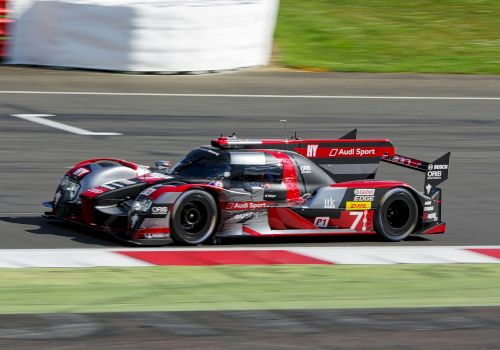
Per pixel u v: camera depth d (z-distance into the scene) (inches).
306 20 3777.1
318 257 1341.0
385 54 3528.5
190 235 1360.7
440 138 2417.6
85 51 2982.3
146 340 907.4
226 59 3105.3
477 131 2534.5
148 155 2080.5
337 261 1322.6
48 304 1038.4
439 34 3794.3
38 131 2274.9
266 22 3255.4
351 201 1441.9
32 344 885.2
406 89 3088.1
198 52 3026.6
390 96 2967.5
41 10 2992.1
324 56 3437.5
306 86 3024.1
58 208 1485.0
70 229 1462.8
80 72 2970.0
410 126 2554.1
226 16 3075.8
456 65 3474.4
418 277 1242.6
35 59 3016.7
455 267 1311.5
